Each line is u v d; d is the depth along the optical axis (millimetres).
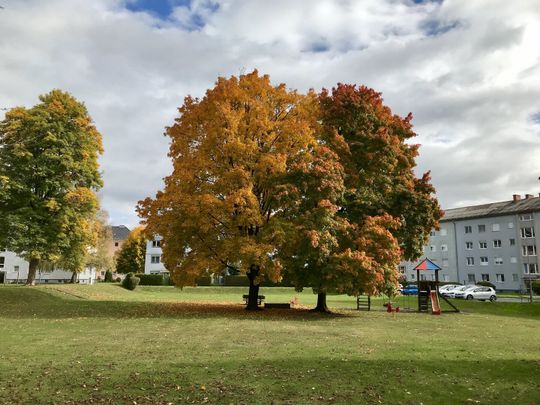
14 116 30719
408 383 8898
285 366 10133
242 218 21750
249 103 24500
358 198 25266
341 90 27141
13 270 67062
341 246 23797
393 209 25734
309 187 22609
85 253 35156
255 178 23500
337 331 17062
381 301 42188
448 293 46719
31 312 22641
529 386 8844
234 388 8406
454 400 7961
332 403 7656
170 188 23203
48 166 31156
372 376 9375
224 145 22672
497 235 69312
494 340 15664
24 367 9867
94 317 20969
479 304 35125
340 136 25062
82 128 33594
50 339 14000
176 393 8086
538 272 63906
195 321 19672
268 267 21750
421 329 18844
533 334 17875
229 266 26016
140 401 7641
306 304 36406
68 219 31500
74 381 8758
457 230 75000
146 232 23516
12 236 29312
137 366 10023
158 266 81312
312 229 21781
